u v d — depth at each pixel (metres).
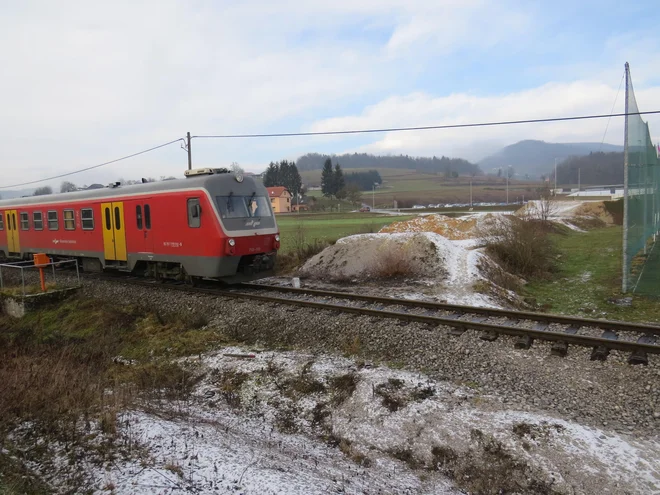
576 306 12.50
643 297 12.81
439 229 23.72
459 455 5.37
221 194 12.11
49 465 4.94
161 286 13.54
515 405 6.12
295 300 10.67
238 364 8.12
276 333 9.40
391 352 8.01
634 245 14.62
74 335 11.20
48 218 17.52
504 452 5.25
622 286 13.71
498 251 17.69
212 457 5.06
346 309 9.89
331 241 20.52
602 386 6.42
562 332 8.12
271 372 7.69
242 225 12.24
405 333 8.45
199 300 11.74
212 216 11.81
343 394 6.79
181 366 8.52
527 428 5.56
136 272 14.68
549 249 19.89
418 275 14.88
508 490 4.85
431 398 6.44
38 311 13.27
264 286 12.95
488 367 7.15
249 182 13.01
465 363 7.34
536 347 7.69
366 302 11.16
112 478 4.61
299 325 9.43
